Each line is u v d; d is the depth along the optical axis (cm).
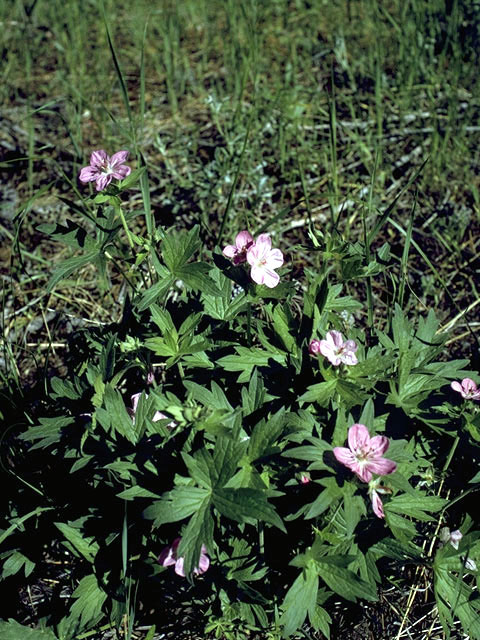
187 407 31
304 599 32
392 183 64
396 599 39
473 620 34
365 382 36
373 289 54
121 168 37
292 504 35
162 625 38
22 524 39
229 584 34
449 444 39
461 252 58
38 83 80
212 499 31
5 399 45
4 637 36
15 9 90
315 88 74
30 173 63
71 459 40
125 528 32
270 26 85
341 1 89
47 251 60
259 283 37
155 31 87
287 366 38
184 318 41
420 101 72
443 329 52
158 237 38
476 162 65
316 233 40
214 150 68
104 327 43
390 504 35
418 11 75
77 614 35
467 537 35
